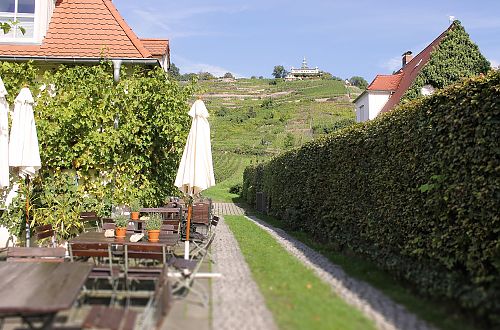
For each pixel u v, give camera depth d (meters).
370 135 9.49
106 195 11.51
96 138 11.20
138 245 6.75
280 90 120.56
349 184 10.81
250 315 5.47
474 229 5.87
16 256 6.55
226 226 16.09
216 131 79.06
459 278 6.04
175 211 11.61
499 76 5.59
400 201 8.05
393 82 27.42
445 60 21.38
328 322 5.09
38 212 11.20
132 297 6.38
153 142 11.66
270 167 22.19
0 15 12.45
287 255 9.82
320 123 82.75
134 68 11.95
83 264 6.05
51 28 12.67
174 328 5.05
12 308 4.00
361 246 9.76
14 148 9.69
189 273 7.25
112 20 12.91
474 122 6.02
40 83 11.42
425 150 7.24
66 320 5.37
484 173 5.76
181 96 11.80
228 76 141.88
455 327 4.87
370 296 6.31
